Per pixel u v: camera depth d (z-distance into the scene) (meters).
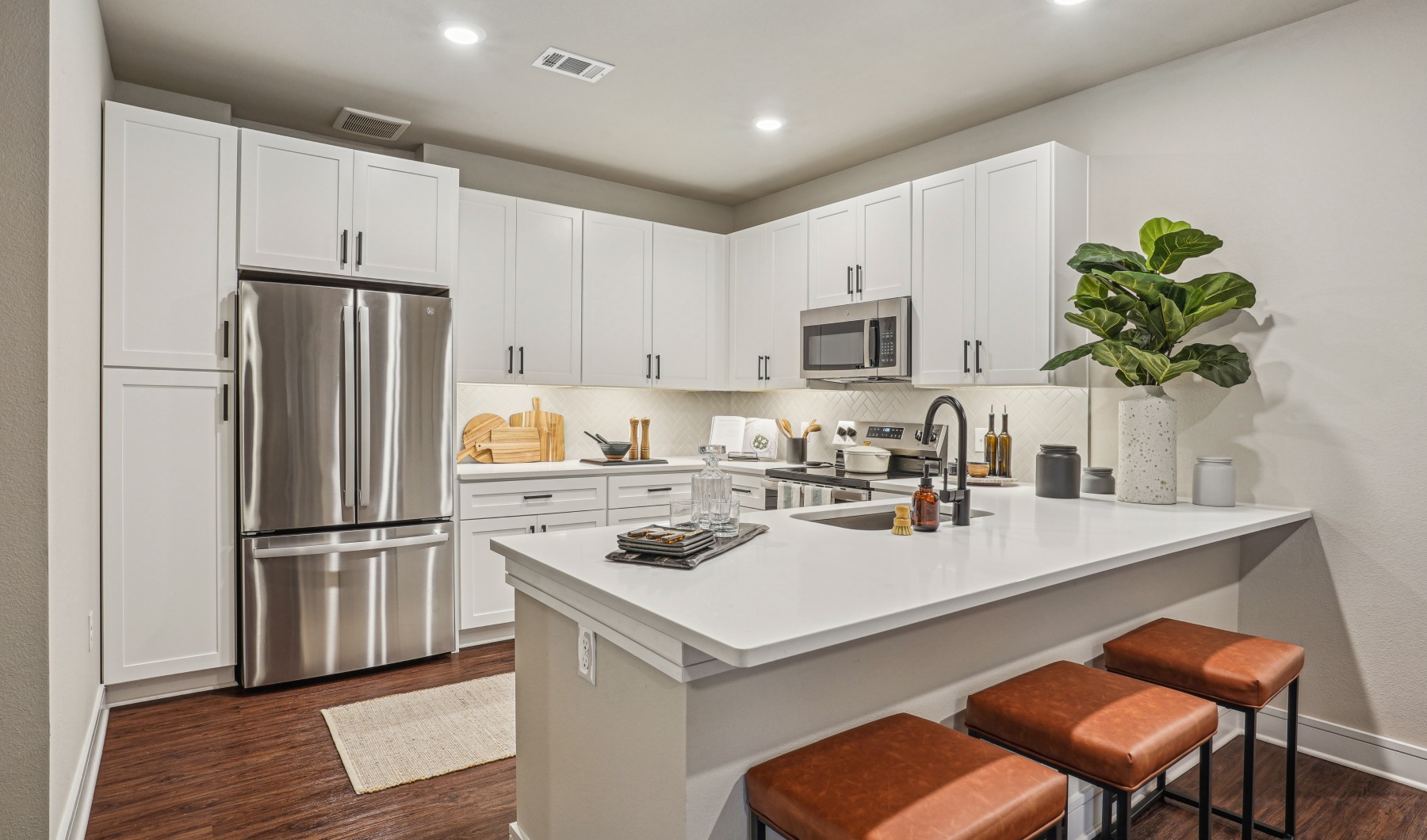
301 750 2.56
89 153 2.42
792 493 3.95
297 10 2.65
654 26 2.76
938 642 1.70
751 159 4.21
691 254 4.62
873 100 3.38
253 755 2.52
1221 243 2.57
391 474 3.34
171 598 2.94
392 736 2.66
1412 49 2.39
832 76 3.15
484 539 3.67
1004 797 1.21
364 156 3.34
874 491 3.54
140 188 2.86
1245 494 2.78
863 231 3.84
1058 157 3.03
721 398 5.22
